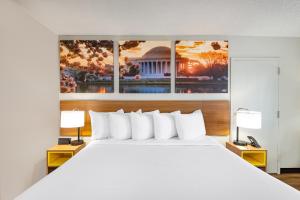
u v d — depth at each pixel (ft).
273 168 10.52
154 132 9.13
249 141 10.34
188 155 6.77
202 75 10.42
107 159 6.32
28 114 7.63
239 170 5.44
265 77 10.50
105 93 10.38
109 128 9.27
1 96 6.13
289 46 10.54
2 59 6.18
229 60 10.48
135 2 6.81
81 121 9.30
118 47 10.36
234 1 6.72
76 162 6.03
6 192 6.36
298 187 9.02
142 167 5.62
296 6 7.09
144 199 3.86
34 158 8.04
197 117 9.50
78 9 7.36
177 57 10.36
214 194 4.08
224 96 10.46
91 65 10.30
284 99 10.44
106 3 6.89
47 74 9.14
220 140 10.32
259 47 10.48
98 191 4.19
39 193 4.11
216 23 8.79
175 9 7.37
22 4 6.93
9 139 6.50
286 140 10.46
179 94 10.44
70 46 10.25
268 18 8.18
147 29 9.58
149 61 10.37
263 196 4.03
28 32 7.64
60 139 9.43
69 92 10.29
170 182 4.64
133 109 10.26
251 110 10.47
